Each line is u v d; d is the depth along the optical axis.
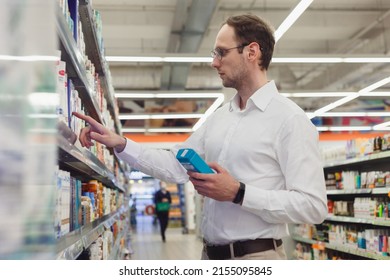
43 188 1.01
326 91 9.50
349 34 10.31
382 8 9.10
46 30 1.05
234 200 1.54
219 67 1.78
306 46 11.55
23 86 1.03
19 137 1.01
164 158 1.98
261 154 1.68
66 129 1.40
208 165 1.55
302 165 1.58
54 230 1.09
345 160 5.39
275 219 1.56
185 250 10.42
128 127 13.63
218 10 8.99
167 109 13.47
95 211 2.56
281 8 8.99
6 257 0.98
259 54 1.76
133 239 13.70
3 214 0.99
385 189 4.33
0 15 1.05
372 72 11.73
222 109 1.97
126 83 13.02
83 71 1.99
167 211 13.24
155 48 11.55
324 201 1.59
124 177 8.17
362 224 5.43
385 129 14.67
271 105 1.72
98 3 8.59
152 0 8.56
